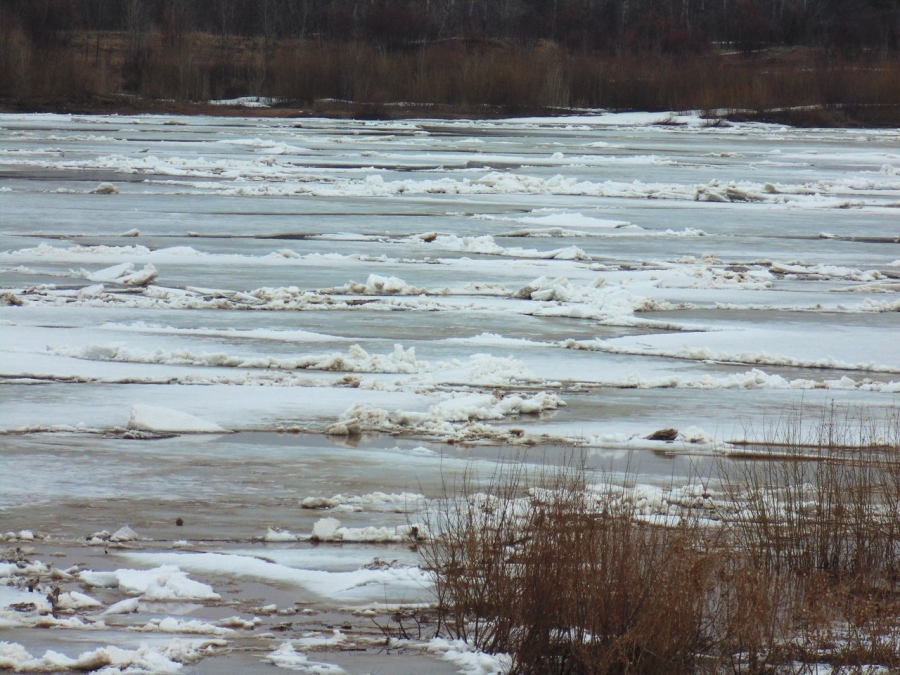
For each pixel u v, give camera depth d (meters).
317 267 70.50
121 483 29.83
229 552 24.77
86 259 70.12
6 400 38.56
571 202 112.50
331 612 21.50
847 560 23.88
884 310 62.09
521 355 48.22
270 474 31.00
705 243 88.75
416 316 56.28
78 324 51.44
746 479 28.88
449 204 106.94
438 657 19.36
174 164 131.38
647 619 18.89
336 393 40.75
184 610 21.48
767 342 52.69
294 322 53.66
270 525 26.72
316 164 141.62
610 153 174.00
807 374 47.00
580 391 42.44
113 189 104.88
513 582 20.12
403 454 33.34
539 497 25.28
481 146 178.38
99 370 43.22
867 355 50.50
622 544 20.39
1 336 48.25
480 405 39.16
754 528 24.84
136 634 20.14
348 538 25.69
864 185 137.25
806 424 37.72
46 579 22.84
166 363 44.84
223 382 42.03
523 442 35.19
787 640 19.86
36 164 126.00
